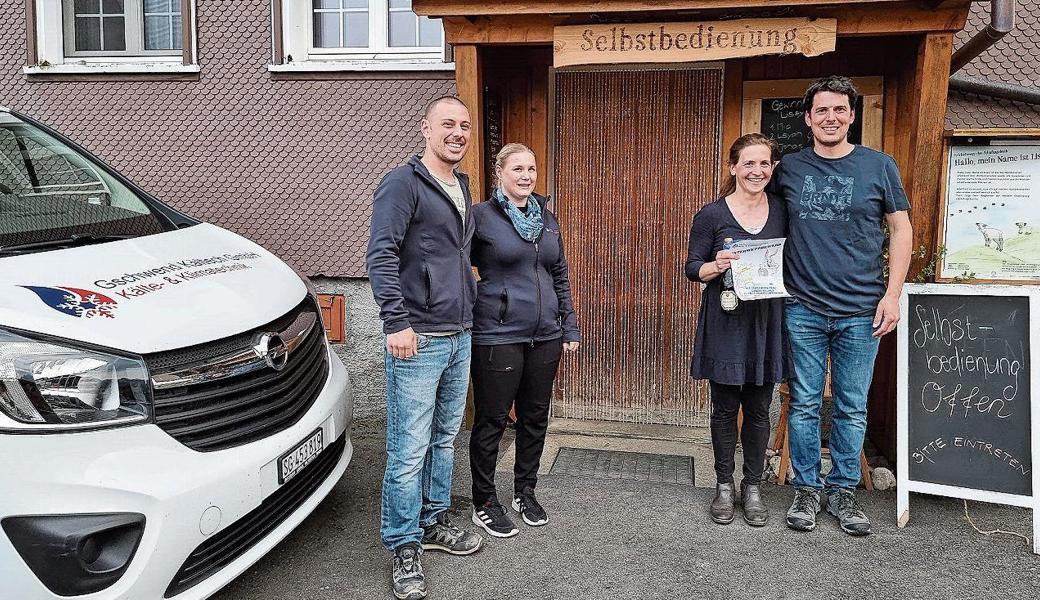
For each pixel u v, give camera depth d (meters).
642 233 5.02
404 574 3.12
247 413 2.90
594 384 5.20
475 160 4.46
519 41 4.28
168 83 5.25
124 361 2.57
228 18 5.15
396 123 5.07
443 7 4.09
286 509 3.12
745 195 3.56
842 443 3.70
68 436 2.43
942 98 3.88
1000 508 3.86
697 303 4.99
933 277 4.02
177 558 2.57
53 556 2.36
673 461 4.54
